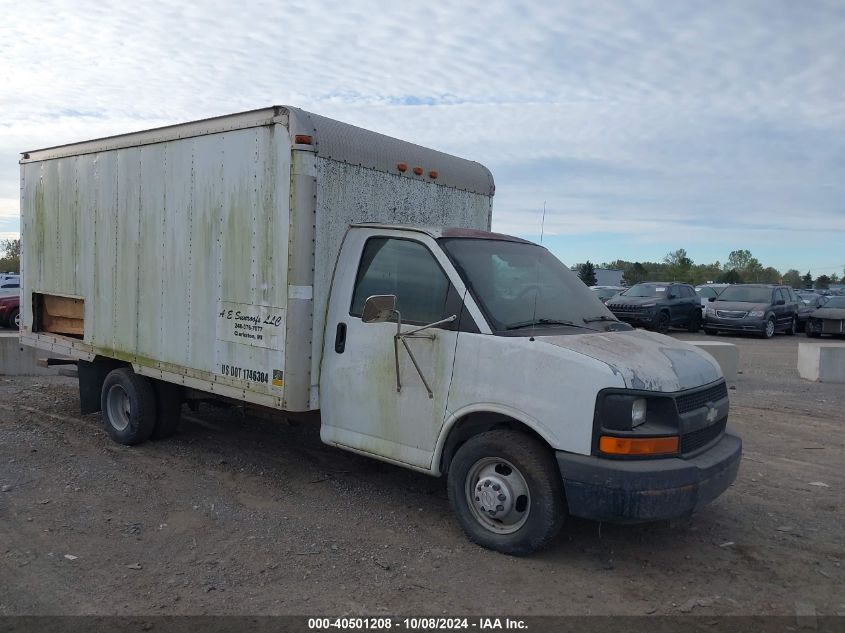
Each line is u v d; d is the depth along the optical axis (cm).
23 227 830
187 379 615
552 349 421
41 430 749
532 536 430
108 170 696
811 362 1197
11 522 492
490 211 693
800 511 547
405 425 483
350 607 382
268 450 688
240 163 555
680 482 401
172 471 618
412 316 486
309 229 514
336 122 539
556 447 416
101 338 718
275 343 531
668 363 436
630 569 436
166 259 632
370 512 523
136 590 397
